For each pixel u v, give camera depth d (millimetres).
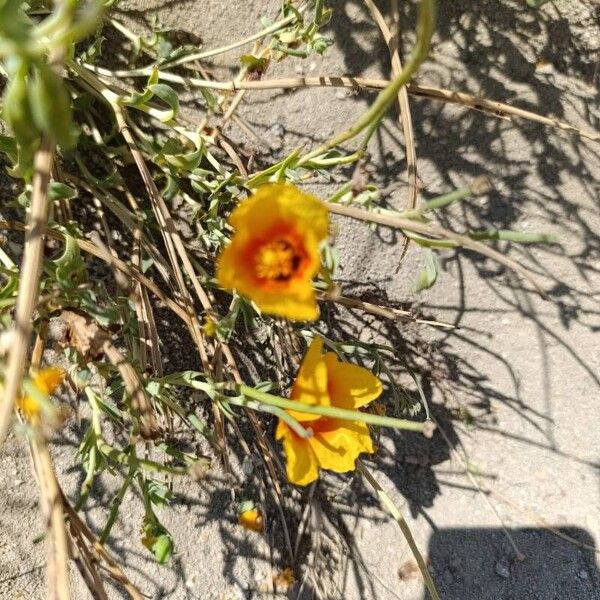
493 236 167
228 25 260
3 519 255
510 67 267
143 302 236
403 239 294
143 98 216
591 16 262
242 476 307
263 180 214
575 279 301
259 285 170
